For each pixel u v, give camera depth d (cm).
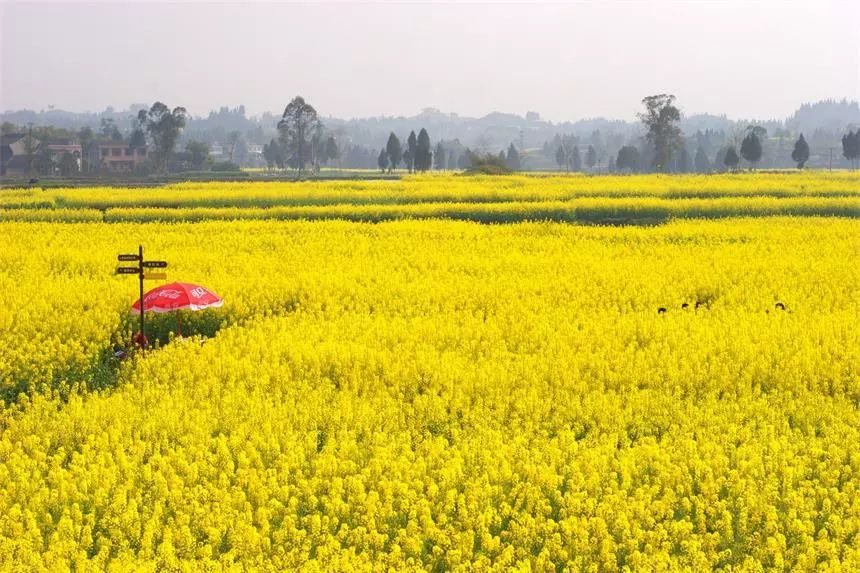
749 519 1178
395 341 2002
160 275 2092
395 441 1403
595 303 2475
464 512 1150
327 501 1188
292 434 1407
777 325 2116
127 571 1012
